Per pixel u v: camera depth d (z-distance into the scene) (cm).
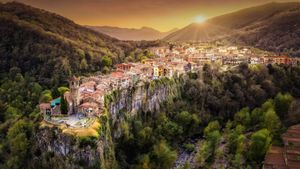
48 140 18325
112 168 18962
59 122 19025
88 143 17262
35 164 18562
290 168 19112
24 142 19588
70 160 17275
